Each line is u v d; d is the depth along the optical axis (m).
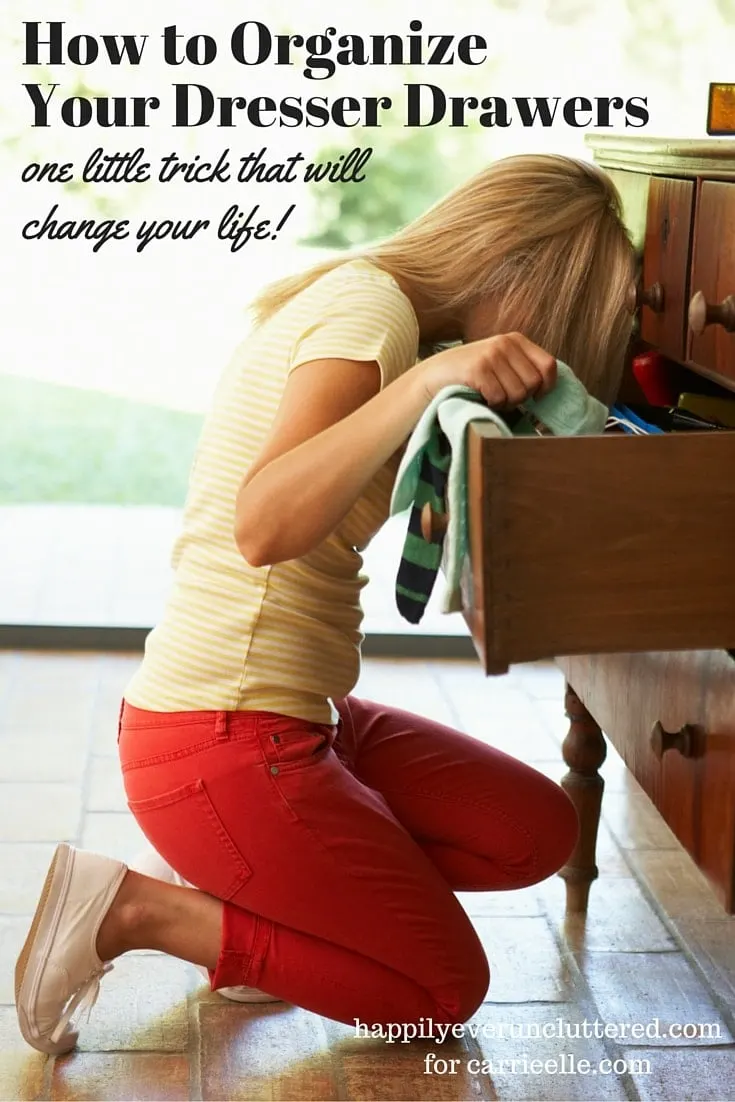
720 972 1.64
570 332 1.27
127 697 1.37
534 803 1.50
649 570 0.93
